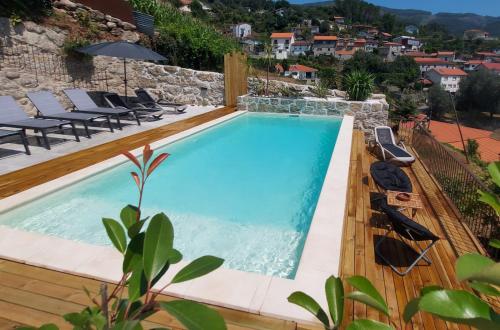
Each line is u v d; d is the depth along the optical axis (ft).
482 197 3.14
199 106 41.47
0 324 8.00
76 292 9.18
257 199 17.90
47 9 31.01
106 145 23.80
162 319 8.19
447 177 20.57
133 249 3.80
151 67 41.27
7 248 11.15
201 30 48.55
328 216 13.60
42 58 29.35
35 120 22.97
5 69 26.30
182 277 3.30
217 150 26.76
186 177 20.92
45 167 19.16
